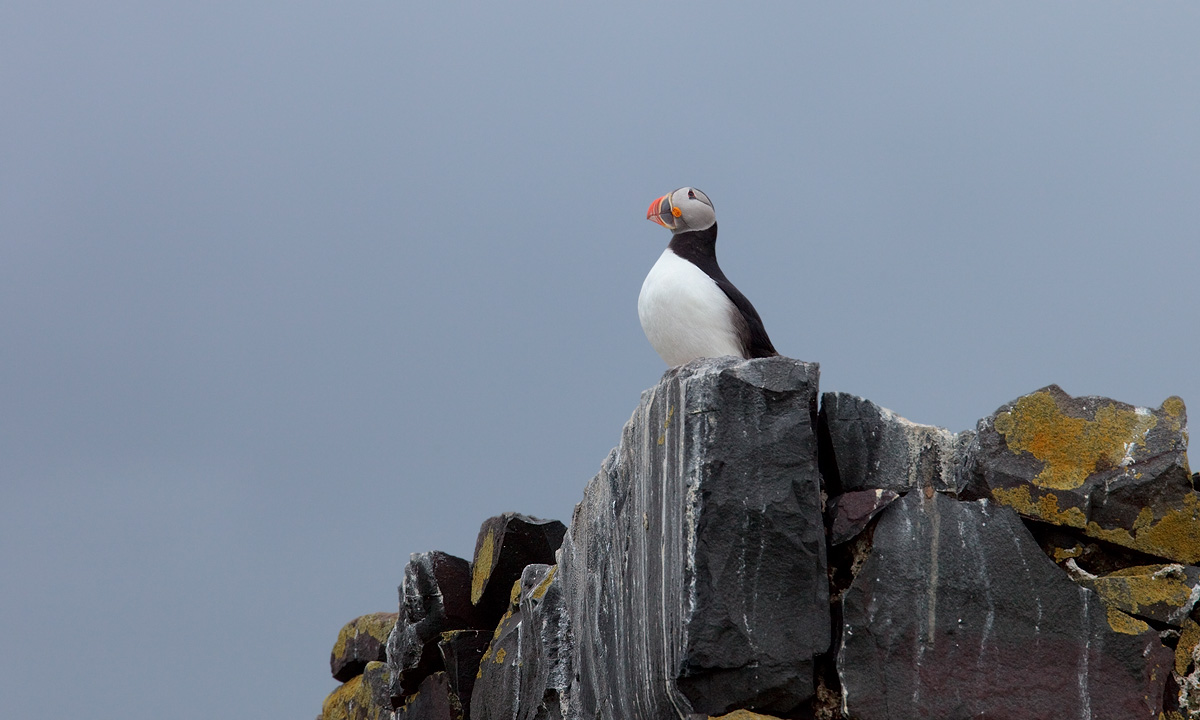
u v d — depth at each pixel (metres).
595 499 13.59
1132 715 10.47
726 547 10.33
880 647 10.32
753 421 10.60
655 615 11.00
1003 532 10.81
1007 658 10.47
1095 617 10.69
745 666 10.20
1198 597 10.83
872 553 10.57
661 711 10.80
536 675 14.36
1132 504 11.12
